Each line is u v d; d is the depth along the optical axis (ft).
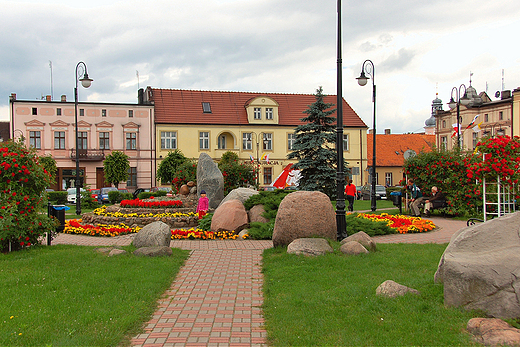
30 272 26.86
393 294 20.39
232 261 32.37
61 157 153.28
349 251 30.71
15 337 16.34
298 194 35.01
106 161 142.92
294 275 25.80
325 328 17.31
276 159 170.71
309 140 83.05
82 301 20.97
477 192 61.05
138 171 159.74
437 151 67.82
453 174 63.98
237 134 167.94
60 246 38.34
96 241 44.57
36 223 35.22
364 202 119.65
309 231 33.99
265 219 49.06
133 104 159.22
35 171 35.24
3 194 33.71
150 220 56.90
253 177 86.38
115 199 113.50
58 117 153.17
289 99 181.98
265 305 21.35
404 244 37.58
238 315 20.03
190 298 22.77
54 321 18.24
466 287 17.85
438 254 31.42
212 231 46.62
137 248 35.70
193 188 76.48
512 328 15.52
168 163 146.10
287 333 17.01
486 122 161.79
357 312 18.85
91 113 155.63
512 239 18.15
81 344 15.78
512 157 42.06
